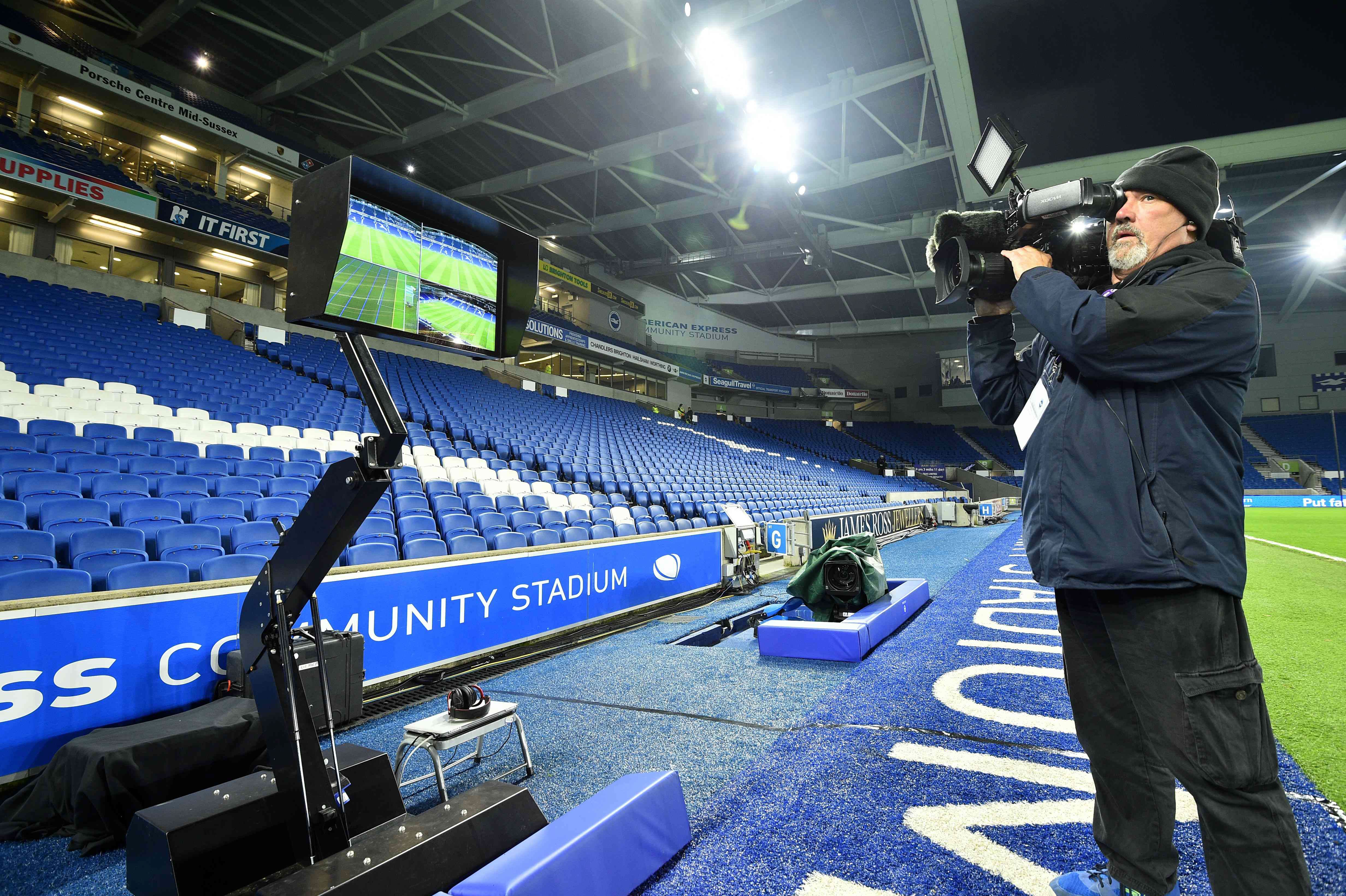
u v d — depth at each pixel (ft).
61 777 7.07
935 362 107.45
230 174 51.52
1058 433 3.84
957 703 9.78
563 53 44.01
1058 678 10.91
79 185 34.65
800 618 18.74
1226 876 3.15
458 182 61.72
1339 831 5.65
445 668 13.34
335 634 9.81
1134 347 3.35
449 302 4.75
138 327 33.24
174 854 4.85
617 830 5.32
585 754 8.81
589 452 43.86
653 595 20.27
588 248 77.51
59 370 24.43
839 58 44.37
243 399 29.14
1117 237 3.96
